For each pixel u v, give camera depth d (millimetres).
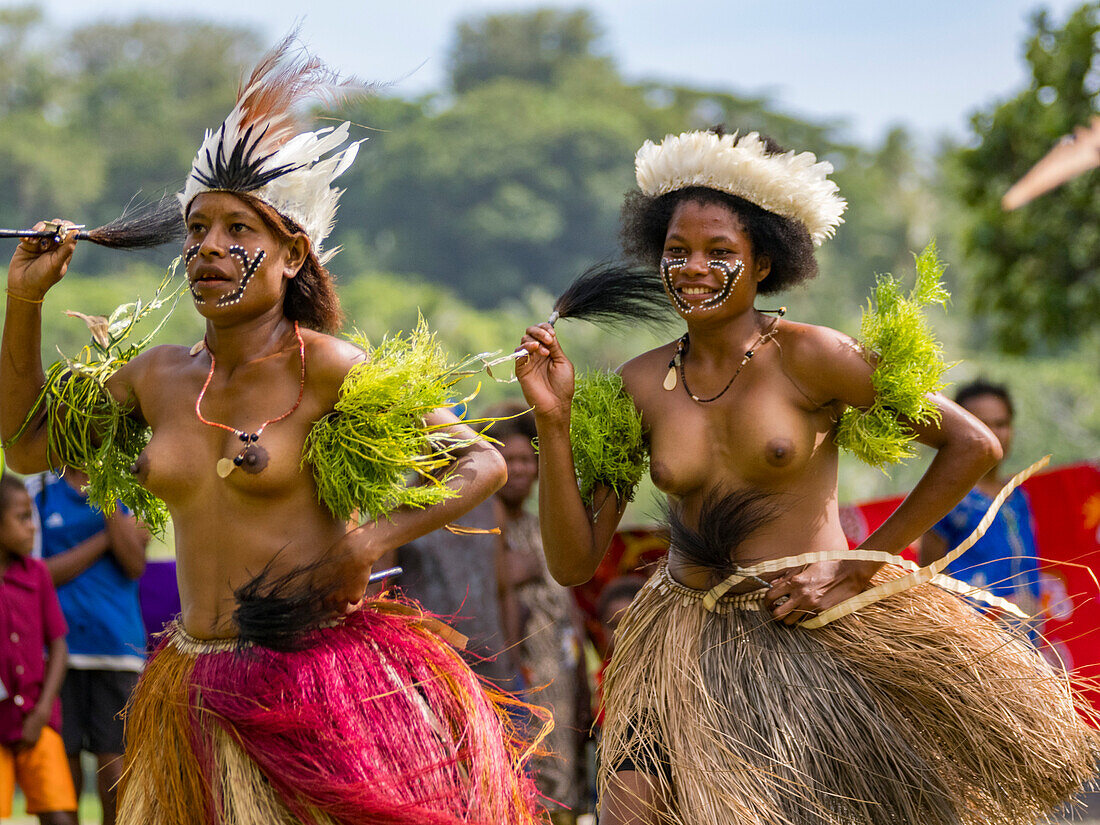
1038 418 56875
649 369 9102
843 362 8539
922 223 138500
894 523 8734
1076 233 26688
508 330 111125
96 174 124062
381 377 7883
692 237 8695
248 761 7605
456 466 8250
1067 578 14094
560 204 137375
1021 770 8586
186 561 8062
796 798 8203
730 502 8578
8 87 135375
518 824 8109
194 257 7996
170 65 153500
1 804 12555
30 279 8406
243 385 8031
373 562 7941
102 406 8555
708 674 8539
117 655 13328
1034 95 25359
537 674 13125
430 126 138875
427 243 134375
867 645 8594
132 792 8031
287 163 8047
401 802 7516
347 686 7805
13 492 12672
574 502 8914
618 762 8719
